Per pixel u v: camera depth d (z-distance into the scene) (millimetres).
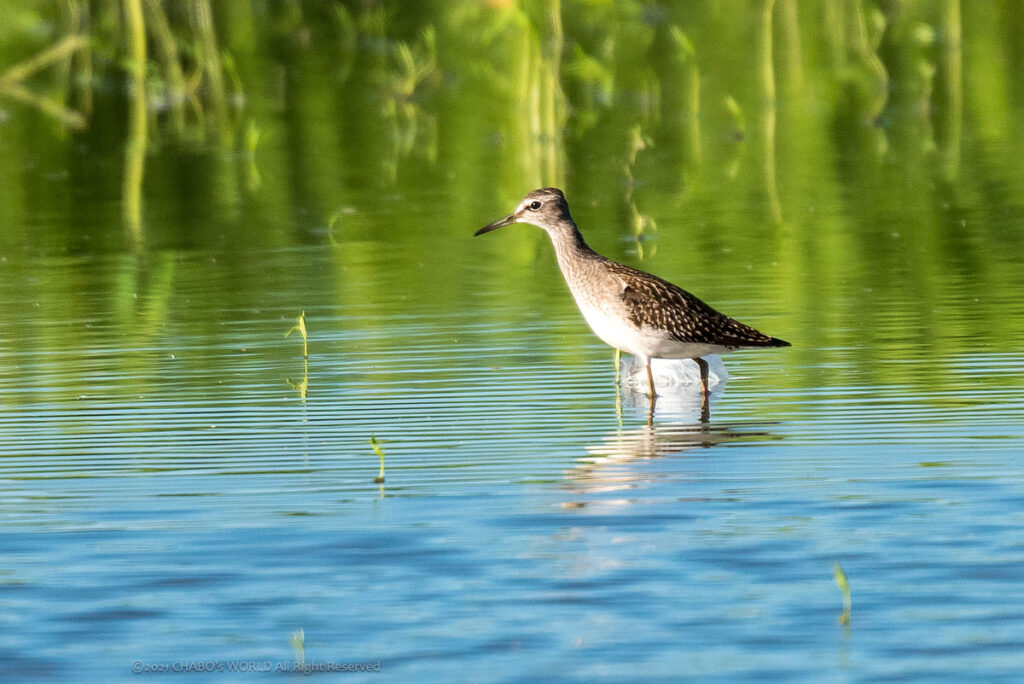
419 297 16516
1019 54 32594
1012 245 18203
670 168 24203
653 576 8203
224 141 27375
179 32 33781
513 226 20531
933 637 7391
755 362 13578
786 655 7238
